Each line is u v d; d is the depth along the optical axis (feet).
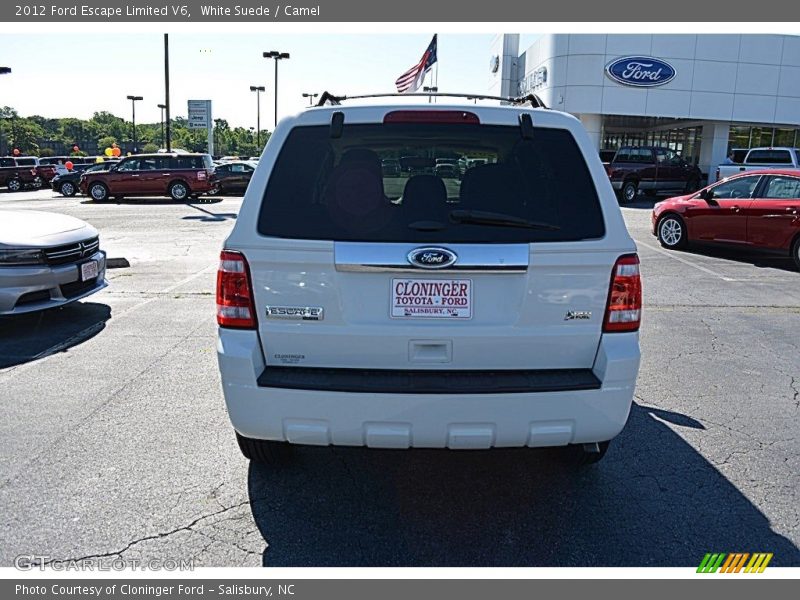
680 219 38.58
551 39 98.68
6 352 19.10
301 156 9.71
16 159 113.80
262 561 9.57
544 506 11.07
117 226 52.75
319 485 11.68
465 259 9.19
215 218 59.72
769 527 10.47
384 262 9.18
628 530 10.38
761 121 100.12
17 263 20.26
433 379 9.46
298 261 9.32
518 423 9.48
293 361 9.68
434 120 9.78
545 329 9.56
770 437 13.76
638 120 113.39
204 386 16.30
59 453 12.66
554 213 9.53
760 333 21.70
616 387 9.56
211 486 11.54
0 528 10.23
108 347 19.60
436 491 11.54
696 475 12.12
